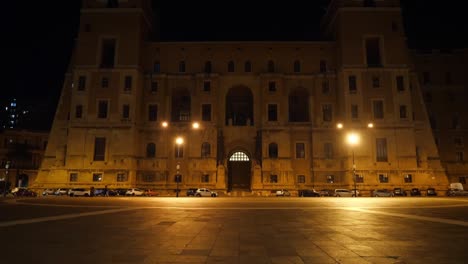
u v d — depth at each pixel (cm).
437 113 8256
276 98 7281
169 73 7488
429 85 8331
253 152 7350
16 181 9288
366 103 7012
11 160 9212
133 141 6888
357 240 1212
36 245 1123
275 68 7550
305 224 1669
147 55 7619
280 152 7075
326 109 7381
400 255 973
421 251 1024
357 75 7094
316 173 7112
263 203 3466
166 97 7406
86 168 6788
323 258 939
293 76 7469
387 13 7288
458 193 6550
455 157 8125
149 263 884
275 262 895
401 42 7212
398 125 6956
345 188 6881
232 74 7519
